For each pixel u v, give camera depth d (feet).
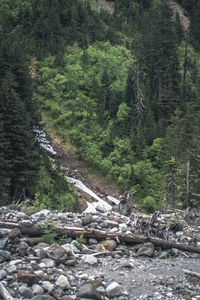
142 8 365.61
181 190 106.42
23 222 27.78
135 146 179.52
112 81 228.43
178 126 128.06
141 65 240.53
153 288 20.85
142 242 30.27
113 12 348.38
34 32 260.01
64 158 176.04
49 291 18.20
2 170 97.86
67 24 288.30
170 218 43.34
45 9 279.08
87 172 171.83
